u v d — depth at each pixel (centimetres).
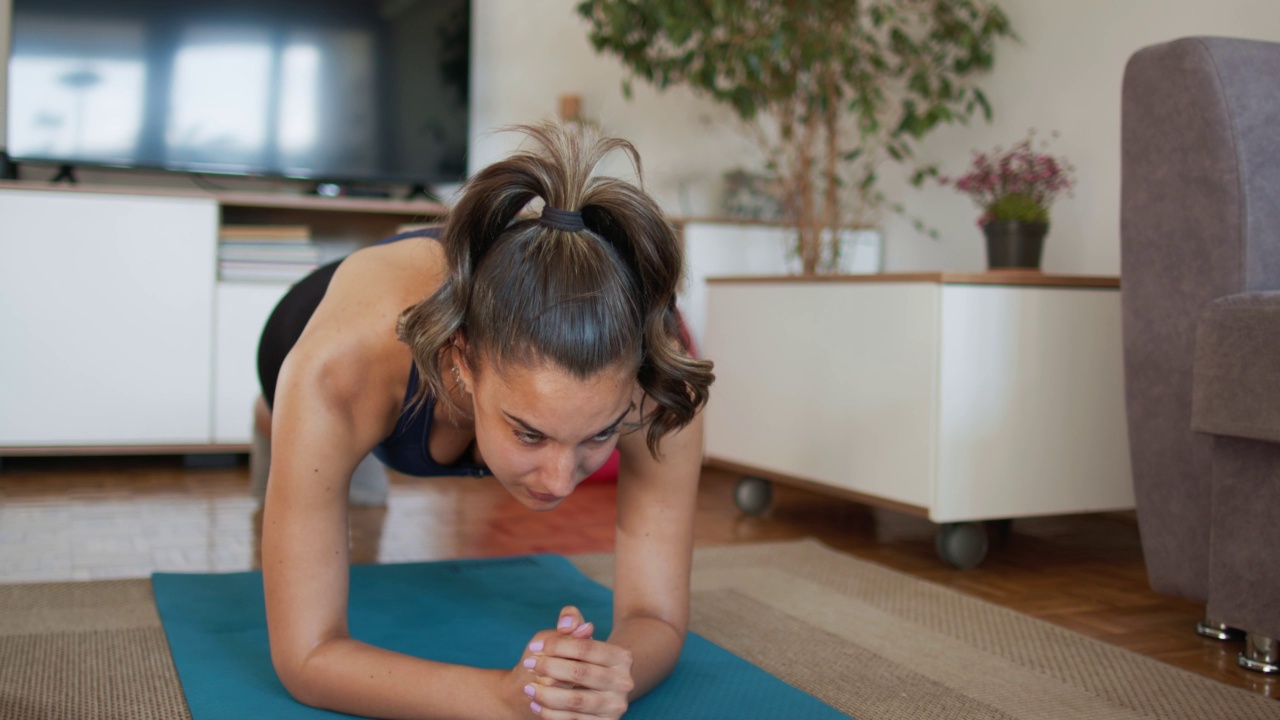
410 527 250
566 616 102
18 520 247
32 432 318
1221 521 161
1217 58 168
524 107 396
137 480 311
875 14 307
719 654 147
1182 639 174
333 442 112
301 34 362
